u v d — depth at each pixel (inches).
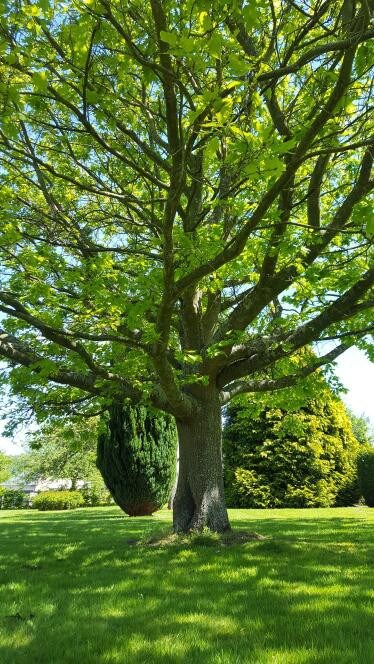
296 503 813.2
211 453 364.8
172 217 202.1
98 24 183.0
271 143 163.9
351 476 879.1
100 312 301.4
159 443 664.4
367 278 286.0
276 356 340.5
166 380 302.2
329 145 273.7
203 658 149.3
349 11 211.6
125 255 382.0
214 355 310.0
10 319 315.0
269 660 146.9
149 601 209.0
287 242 277.3
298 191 367.6
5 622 186.9
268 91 211.0
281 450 833.5
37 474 1498.5
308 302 345.4
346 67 177.9
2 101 185.2
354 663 144.3
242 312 345.4
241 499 829.2
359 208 183.9
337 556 294.5
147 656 151.6
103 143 233.1
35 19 187.2
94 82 236.8
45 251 294.2
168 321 254.5
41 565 296.4
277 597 211.0
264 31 261.4
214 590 223.5
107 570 271.9
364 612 190.1
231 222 313.7
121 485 660.7
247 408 459.8
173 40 139.6
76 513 805.2
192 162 301.3
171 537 352.5
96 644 161.6
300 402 414.3
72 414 400.5
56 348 325.7
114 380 325.1
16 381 340.8
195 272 230.1
